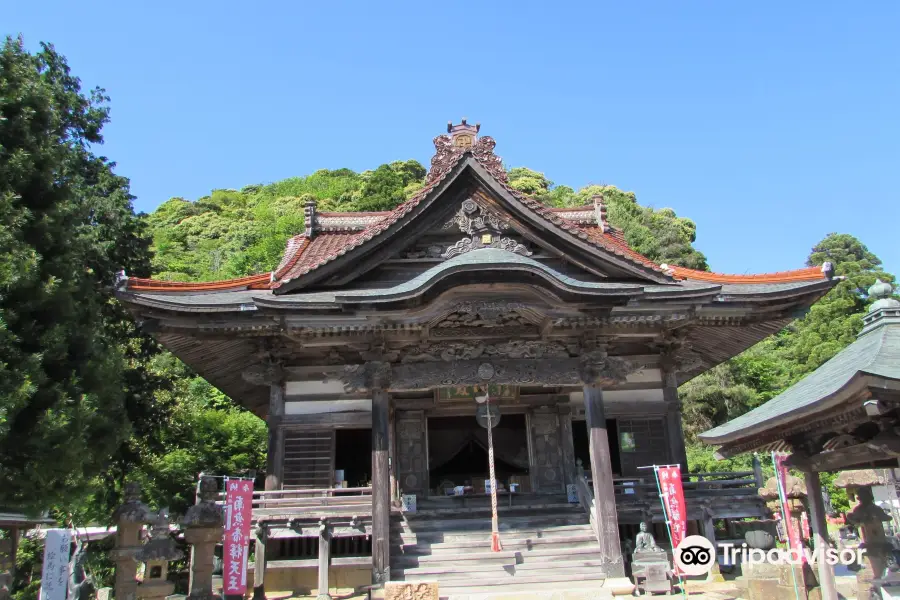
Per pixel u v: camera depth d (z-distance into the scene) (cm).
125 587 934
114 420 1143
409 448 1767
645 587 1302
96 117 1888
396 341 1520
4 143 990
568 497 1656
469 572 1349
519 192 1573
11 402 827
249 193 8919
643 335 1567
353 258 1519
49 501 948
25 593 1800
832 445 867
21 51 1064
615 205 5634
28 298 941
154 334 1471
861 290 4422
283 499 1460
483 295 1411
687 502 1523
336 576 1550
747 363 3888
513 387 1789
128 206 2038
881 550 939
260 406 2156
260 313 1456
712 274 1750
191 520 1027
